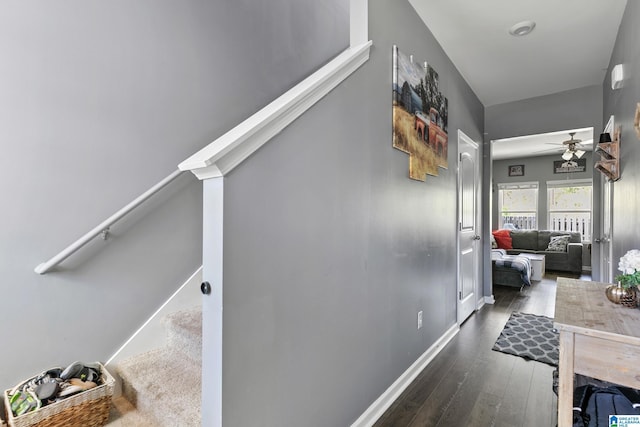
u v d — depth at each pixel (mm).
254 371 1116
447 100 2969
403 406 1958
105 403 1425
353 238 1668
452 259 3117
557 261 6531
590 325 1195
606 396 1460
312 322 1388
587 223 7074
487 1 2240
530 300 4375
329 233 1497
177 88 1894
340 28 3363
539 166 7688
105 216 1608
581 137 5793
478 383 2215
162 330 1833
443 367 2449
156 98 1799
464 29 2570
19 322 1370
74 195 1508
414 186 2326
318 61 3047
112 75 1621
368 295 1797
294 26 2764
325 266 1471
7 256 1339
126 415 1473
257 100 2395
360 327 1726
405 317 2207
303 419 1335
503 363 2510
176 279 1913
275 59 2562
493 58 3041
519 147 6621
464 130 3516
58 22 1443
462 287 3441
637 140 1932
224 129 2152
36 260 1405
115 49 1630
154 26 1785
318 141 1430
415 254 2348
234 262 1044
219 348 1009
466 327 3320
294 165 1294
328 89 1482
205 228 1054
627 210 2215
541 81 3568
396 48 2059
